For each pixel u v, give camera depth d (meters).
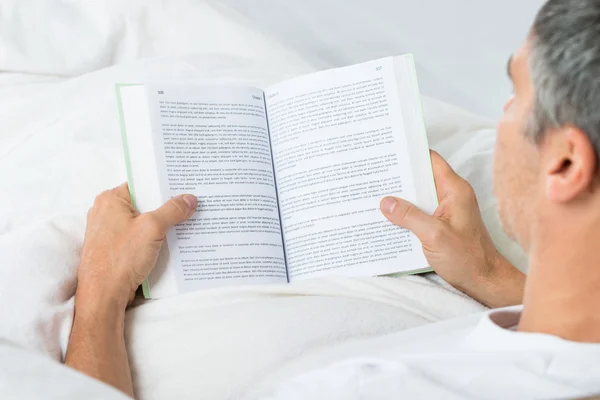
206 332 0.94
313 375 0.66
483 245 1.05
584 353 0.57
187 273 1.02
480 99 1.59
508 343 0.62
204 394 0.90
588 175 0.56
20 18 1.37
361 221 1.05
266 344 0.92
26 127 1.23
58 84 1.29
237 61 1.36
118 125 1.19
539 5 1.62
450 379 0.61
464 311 1.01
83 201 1.12
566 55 0.56
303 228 1.06
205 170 1.05
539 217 0.60
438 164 1.07
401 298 1.01
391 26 1.65
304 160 1.07
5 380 0.54
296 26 1.66
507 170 0.64
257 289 0.99
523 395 0.58
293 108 1.08
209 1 1.51
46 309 0.96
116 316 0.97
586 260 0.58
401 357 0.65
